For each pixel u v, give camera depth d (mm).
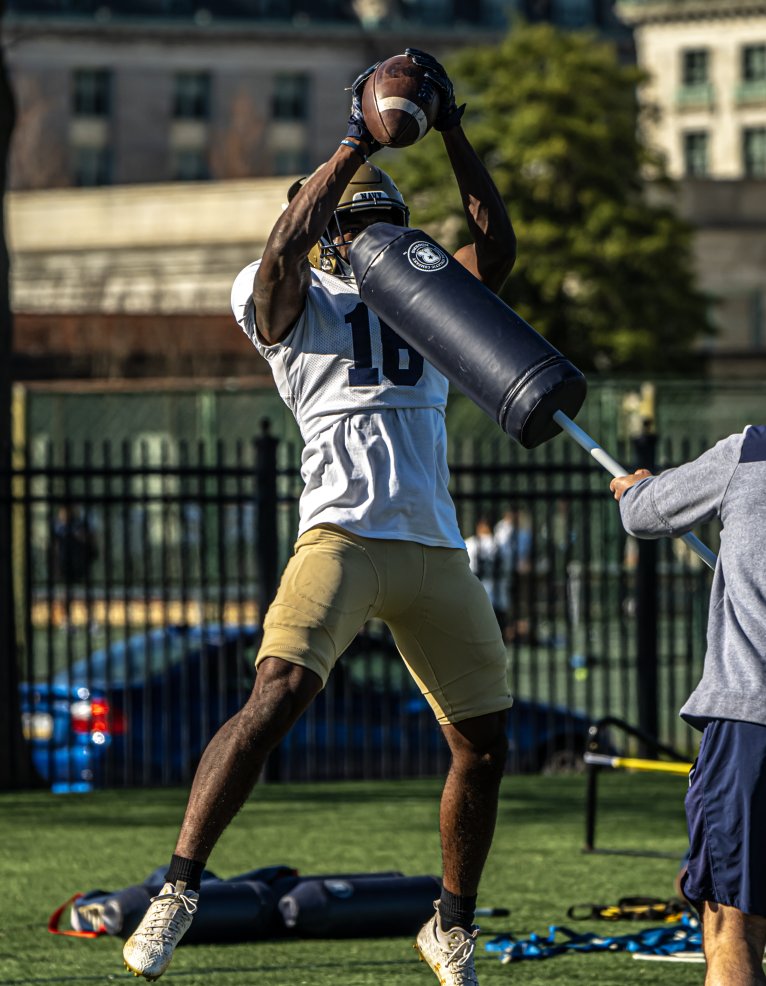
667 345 98375
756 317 125875
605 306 96688
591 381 48531
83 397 57281
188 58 197375
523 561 45562
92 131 194625
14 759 29500
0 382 30094
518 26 98875
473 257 12820
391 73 11836
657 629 31250
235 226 109625
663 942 16141
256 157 194750
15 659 29516
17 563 34281
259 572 29234
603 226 94938
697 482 10539
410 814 25688
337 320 11969
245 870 20594
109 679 30000
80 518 52188
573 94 96500
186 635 30422
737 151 191500
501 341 11008
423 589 11812
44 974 14812
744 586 10273
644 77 98875
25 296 114438
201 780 11148
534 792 28422
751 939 10344
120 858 21641
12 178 182875
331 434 11867
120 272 112250
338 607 11445
